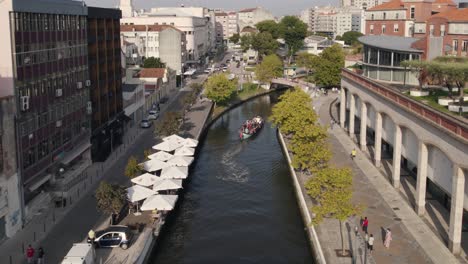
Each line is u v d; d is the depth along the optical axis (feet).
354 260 153.07
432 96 224.74
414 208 194.59
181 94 499.92
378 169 248.32
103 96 272.51
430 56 257.14
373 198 206.39
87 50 245.04
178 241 189.37
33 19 186.50
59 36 210.79
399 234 171.63
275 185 250.98
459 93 218.59
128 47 550.77
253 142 338.34
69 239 166.40
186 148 260.62
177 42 600.80
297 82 551.18
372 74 300.20
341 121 348.79
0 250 157.69
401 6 367.66
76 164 236.02
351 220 184.14
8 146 166.50
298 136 240.94
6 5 167.94
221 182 254.68
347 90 343.05
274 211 217.97
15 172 171.32
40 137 193.06
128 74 394.11
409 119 199.72
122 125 307.17
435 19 278.26
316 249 168.25
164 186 204.85
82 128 240.32
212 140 342.64
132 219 186.80
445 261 152.66
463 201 168.25
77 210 191.31
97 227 175.94
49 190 202.80
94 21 255.91
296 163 235.20
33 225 177.47
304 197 209.77
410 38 306.35
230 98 480.23
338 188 165.68
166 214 196.54
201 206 223.10
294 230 199.00
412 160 226.17
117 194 172.96
